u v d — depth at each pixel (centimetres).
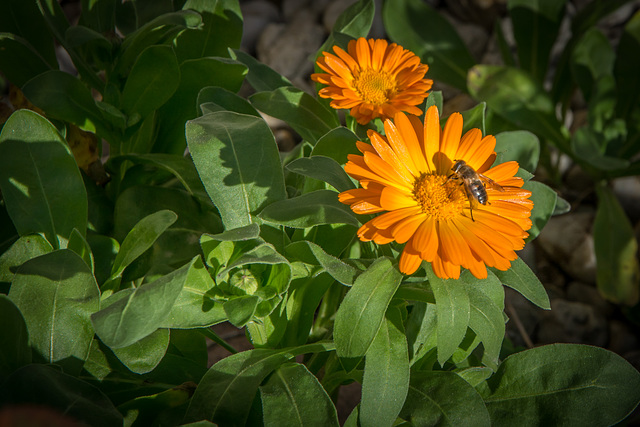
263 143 41
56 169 41
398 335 39
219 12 45
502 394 41
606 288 52
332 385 42
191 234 43
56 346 38
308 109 44
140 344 39
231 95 43
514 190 40
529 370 42
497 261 38
